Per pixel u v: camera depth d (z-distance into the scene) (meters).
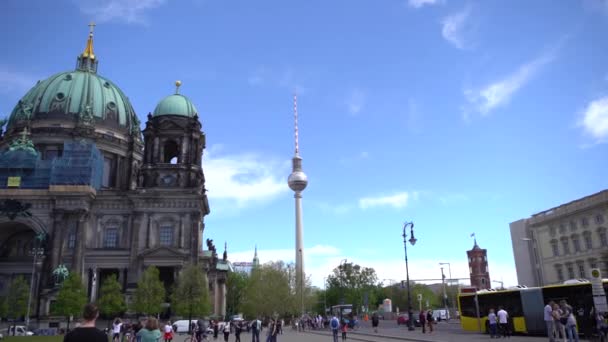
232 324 88.75
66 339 9.34
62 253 97.12
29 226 100.38
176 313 90.94
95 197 102.56
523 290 48.72
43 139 116.88
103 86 130.12
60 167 102.38
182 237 99.62
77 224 99.06
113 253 98.81
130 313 92.81
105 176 119.88
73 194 99.50
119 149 123.56
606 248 98.56
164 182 104.44
